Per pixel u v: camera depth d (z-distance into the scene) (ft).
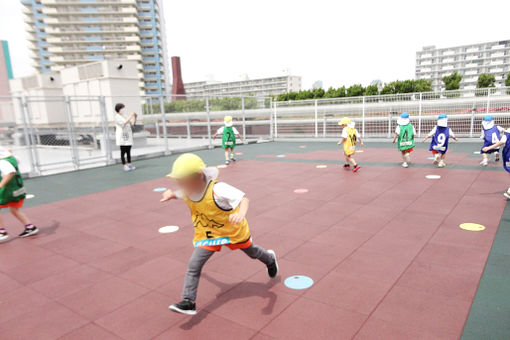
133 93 55.42
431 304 8.93
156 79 309.63
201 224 8.51
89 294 10.35
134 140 52.85
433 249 12.48
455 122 45.83
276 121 61.16
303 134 58.13
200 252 8.68
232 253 12.85
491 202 17.98
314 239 14.01
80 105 59.11
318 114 56.24
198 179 7.74
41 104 69.67
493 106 42.83
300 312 8.85
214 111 57.52
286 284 10.39
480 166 28.25
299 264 11.75
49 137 59.36
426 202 18.53
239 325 8.39
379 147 44.37
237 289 10.21
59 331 8.50
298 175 27.68
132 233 15.74
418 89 102.37
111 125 53.16
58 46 282.77
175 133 72.13
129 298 10.02
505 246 12.41
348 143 27.89
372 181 24.29
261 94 430.20
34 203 22.04
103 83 53.26
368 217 16.51
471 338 7.48
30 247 14.46
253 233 14.96
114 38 283.79
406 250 12.51
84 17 278.87
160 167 34.65
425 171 27.14
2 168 14.05
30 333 8.46
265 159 37.58
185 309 8.40
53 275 11.77
